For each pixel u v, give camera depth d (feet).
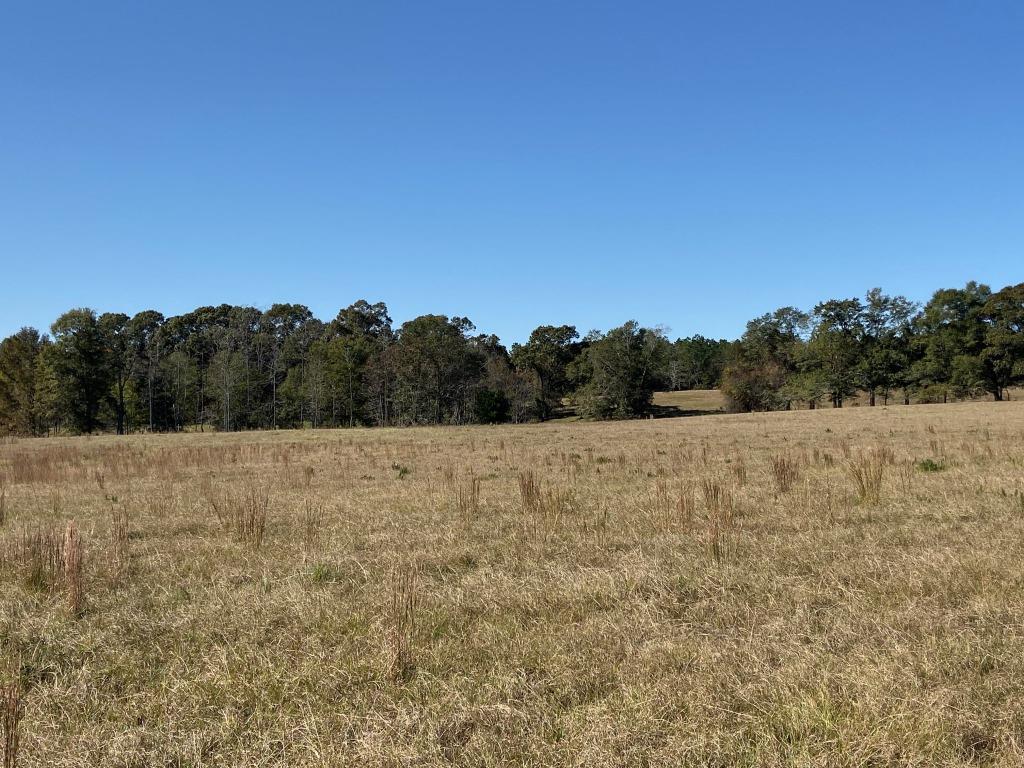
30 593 23.24
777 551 25.72
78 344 230.68
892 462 53.31
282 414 294.87
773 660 15.83
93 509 43.04
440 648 17.06
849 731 12.32
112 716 14.29
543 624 18.74
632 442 97.66
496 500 41.42
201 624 19.44
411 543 29.71
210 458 82.64
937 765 11.50
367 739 12.59
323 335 360.48
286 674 15.87
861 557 24.14
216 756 12.51
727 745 12.15
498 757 12.16
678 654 16.16
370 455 85.81
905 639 16.42
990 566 22.00
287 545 29.50
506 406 269.23
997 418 128.16
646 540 28.55
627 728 12.75
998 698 13.60
